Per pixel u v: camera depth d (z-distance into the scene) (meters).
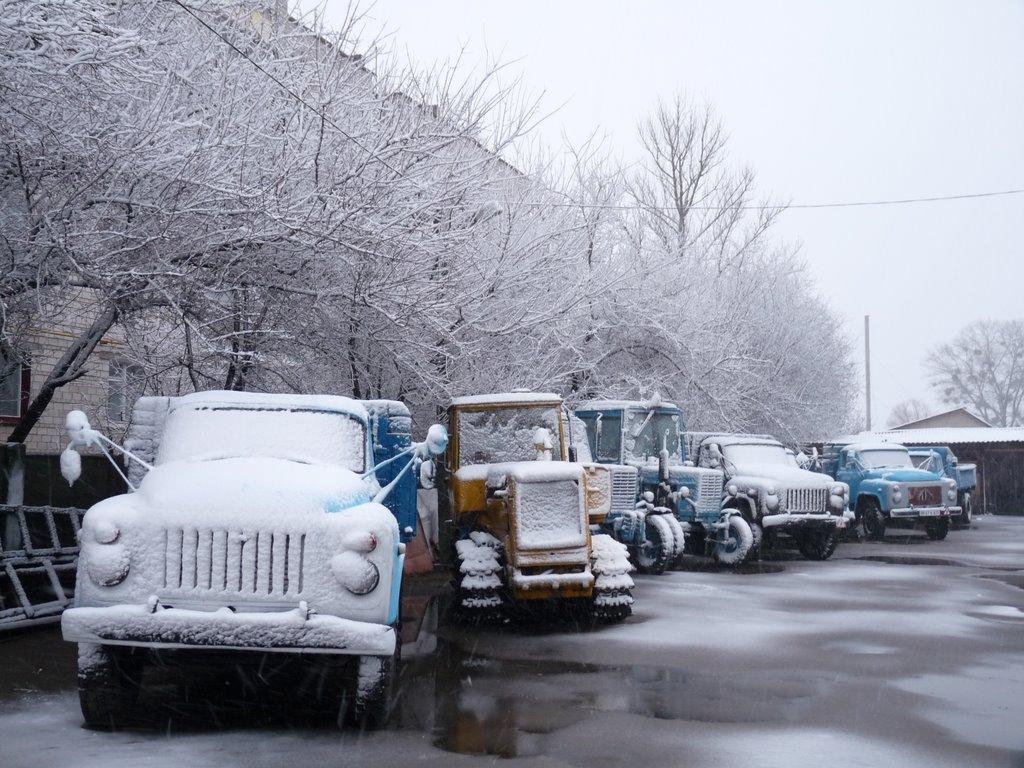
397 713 6.54
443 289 13.02
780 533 18.59
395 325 12.53
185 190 10.01
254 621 5.70
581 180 20.06
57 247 9.30
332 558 5.93
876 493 23.56
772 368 29.16
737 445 19.62
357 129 12.00
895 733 6.15
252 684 7.30
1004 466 37.34
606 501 11.52
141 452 8.12
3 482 9.77
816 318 33.16
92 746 5.60
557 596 9.82
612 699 6.99
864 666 8.27
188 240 10.38
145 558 5.95
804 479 18.22
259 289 11.75
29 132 8.80
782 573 15.90
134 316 11.34
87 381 17.20
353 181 11.34
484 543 10.48
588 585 9.83
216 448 7.20
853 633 9.95
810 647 9.13
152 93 10.08
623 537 15.51
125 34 8.28
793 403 30.09
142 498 6.29
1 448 9.77
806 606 11.91
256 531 5.95
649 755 5.60
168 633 5.70
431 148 12.21
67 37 8.13
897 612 11.49
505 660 8.41
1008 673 8.03
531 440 11.48
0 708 6.46
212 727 6.10
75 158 9.16
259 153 10.79
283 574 5.93
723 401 22.53
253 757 5.43
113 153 9.17
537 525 9.81
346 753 5.56
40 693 6.89
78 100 8.80
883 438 39.03
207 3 10.41
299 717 6.38
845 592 13.35
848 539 24.17
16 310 10.41
